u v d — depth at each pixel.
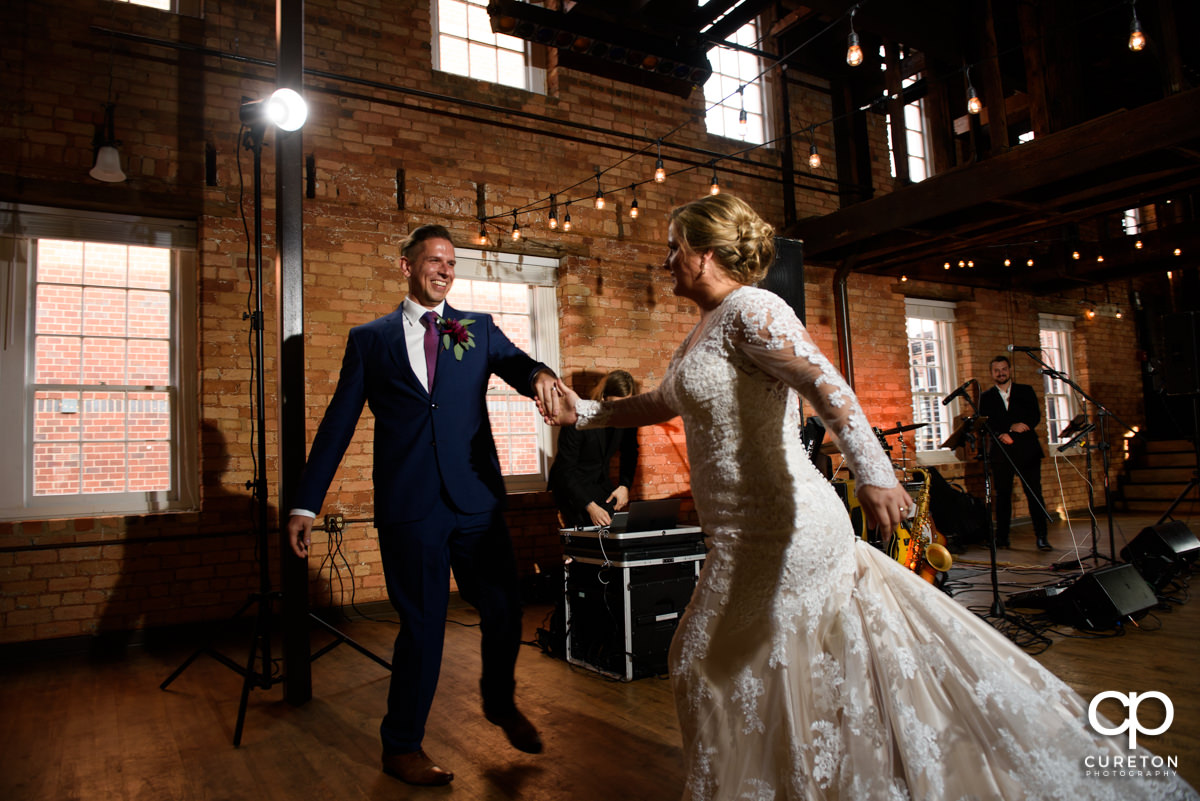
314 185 5.17
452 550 2.40
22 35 4.45
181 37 4.84
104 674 3.77
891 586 1.45
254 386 4.84
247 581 4.71
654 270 6.58
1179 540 4.68
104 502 4.56
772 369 1.38
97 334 4.65
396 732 2.28
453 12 6.02
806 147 7.70
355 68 5.40
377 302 5.30
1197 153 5.12
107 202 4.56
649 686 3.24
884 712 1.35
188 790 2.31
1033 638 3.66
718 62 7.34
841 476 5.54
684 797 1.47
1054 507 9.38
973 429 4.32
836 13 6.18
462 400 2.37
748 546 1.45
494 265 5.94
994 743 1.32
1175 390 6.53
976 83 8.16
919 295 8.66
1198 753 2.20
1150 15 7.67
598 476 4.65
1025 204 6.00
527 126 6.06
